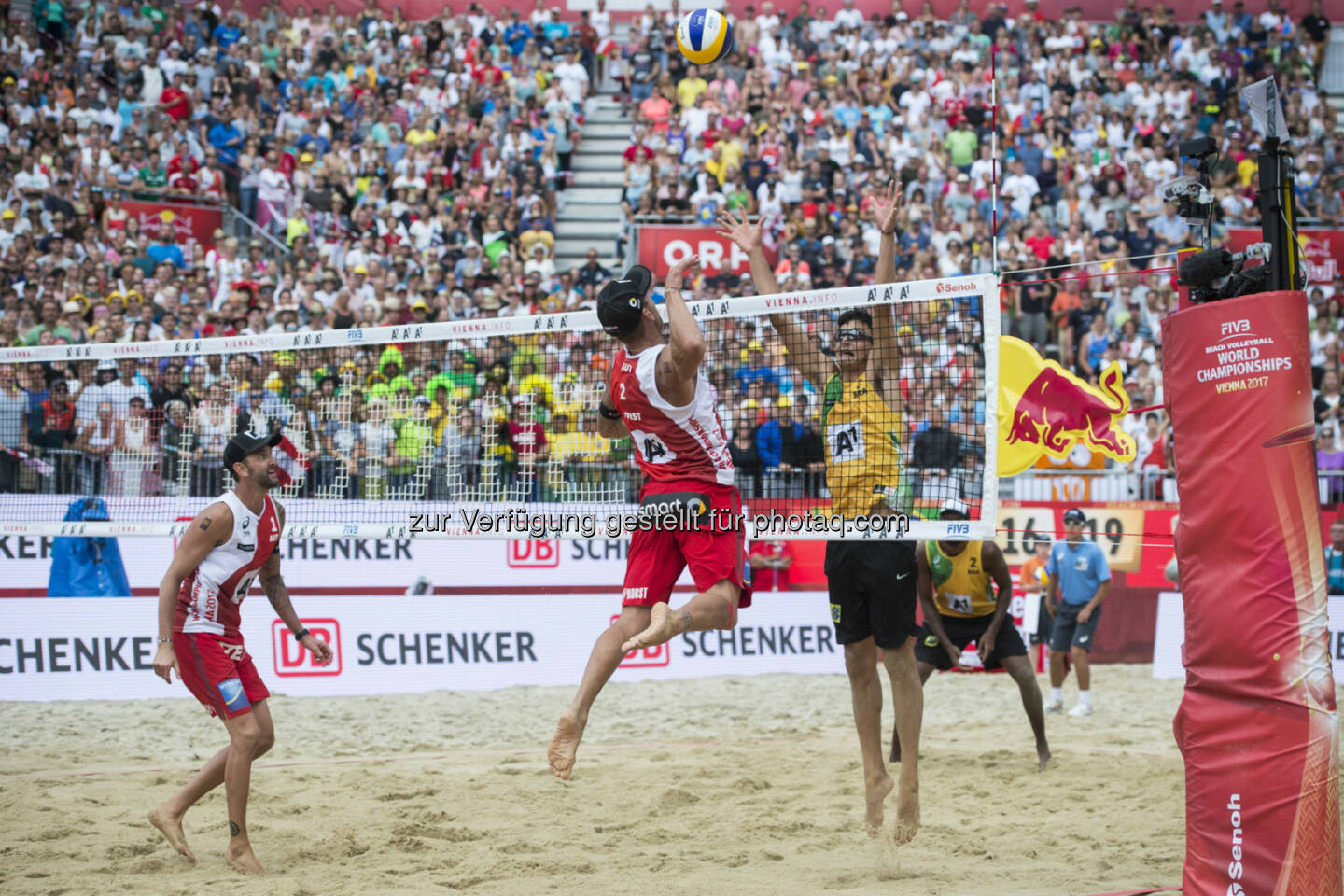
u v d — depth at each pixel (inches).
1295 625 150.1
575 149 741.3
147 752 318.7
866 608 199.3
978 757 311.1
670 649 440.1
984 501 192.9
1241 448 153.3
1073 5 841.5
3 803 248.5
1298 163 722.8
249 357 331.3
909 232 655.1
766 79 758.5
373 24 807.1
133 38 730.8
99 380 364.2
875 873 191.9
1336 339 587.2
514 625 426.9
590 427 286.8
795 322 234.1
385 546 429.1
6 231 577.0
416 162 685.9
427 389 308.7
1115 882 185.2
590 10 853.2
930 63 802.2
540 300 584.7
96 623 390.6
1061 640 388.5
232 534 202.2
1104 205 676.7
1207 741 155.5
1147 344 568.1
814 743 339.3
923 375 220.2
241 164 653.3
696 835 224.2
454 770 298.0
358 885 184.4
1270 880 149.1
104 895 178.9
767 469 241.8
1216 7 832.9
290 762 311.3
